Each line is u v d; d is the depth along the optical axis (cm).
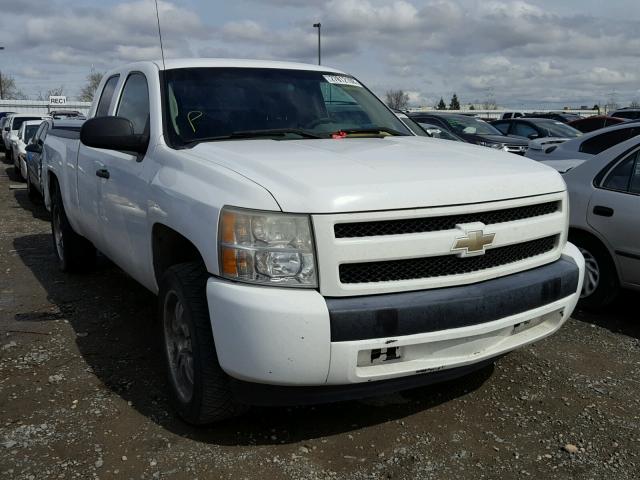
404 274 281
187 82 404
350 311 264
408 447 308
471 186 295
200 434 316
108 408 342
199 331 294
